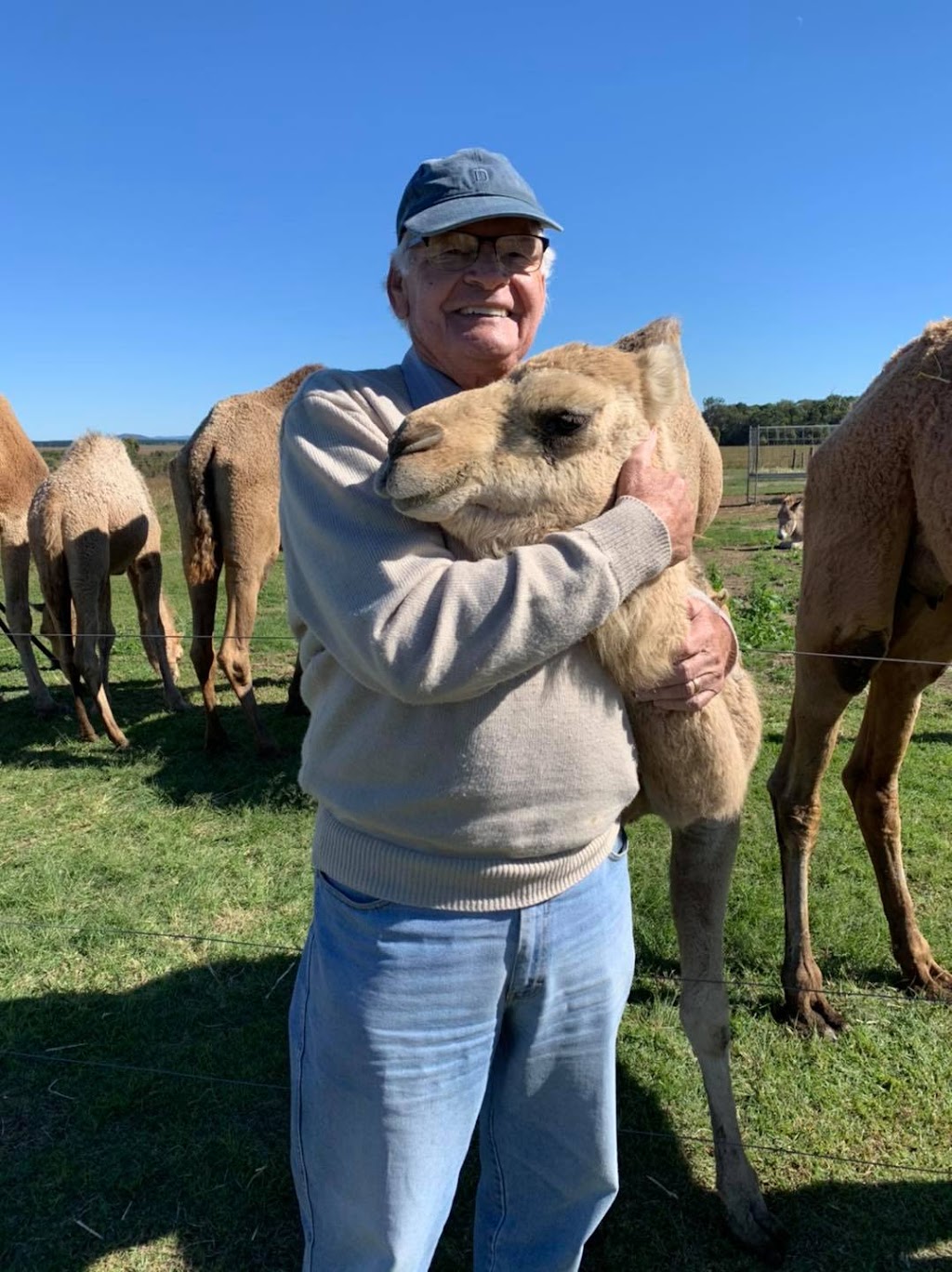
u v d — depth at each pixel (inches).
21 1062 132.6
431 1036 66.1
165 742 280.2
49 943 163.2
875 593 125.6
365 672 60.7
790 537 693.9
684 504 66.3
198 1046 135.3
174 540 866.8
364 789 65.4
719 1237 101.3
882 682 135.5
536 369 69.6
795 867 136.9
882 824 139.8
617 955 73.5
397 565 60.3
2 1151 116.3
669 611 69.7
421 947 65.1
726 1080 96.1
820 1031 131.0
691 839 88.5
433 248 72.9
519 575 58.5
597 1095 74.2
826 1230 101.2
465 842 63.6
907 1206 103.6
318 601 64.2
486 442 64.9
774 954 150.2
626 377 71.3
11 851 202.8
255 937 165.9
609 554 60.2
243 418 255.6
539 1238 78.7
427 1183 68.2
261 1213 107.2
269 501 255.9
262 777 244.5
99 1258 101.8
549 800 64.6
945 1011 135.3
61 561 280.2
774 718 275.0
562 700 64.8
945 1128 114.7
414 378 77.2
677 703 73.0
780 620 370.6
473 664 57.9
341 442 65.6
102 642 309.6
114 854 198.8
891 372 126.7
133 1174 112.3
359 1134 67.1
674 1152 113.0
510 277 74.7
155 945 163.0
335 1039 67.0
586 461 66.4
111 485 293.1
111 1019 141.7
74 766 258.8
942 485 114.2
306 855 198.1
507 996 69.2
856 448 125.9
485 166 72.2
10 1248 102.9
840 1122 116.0
